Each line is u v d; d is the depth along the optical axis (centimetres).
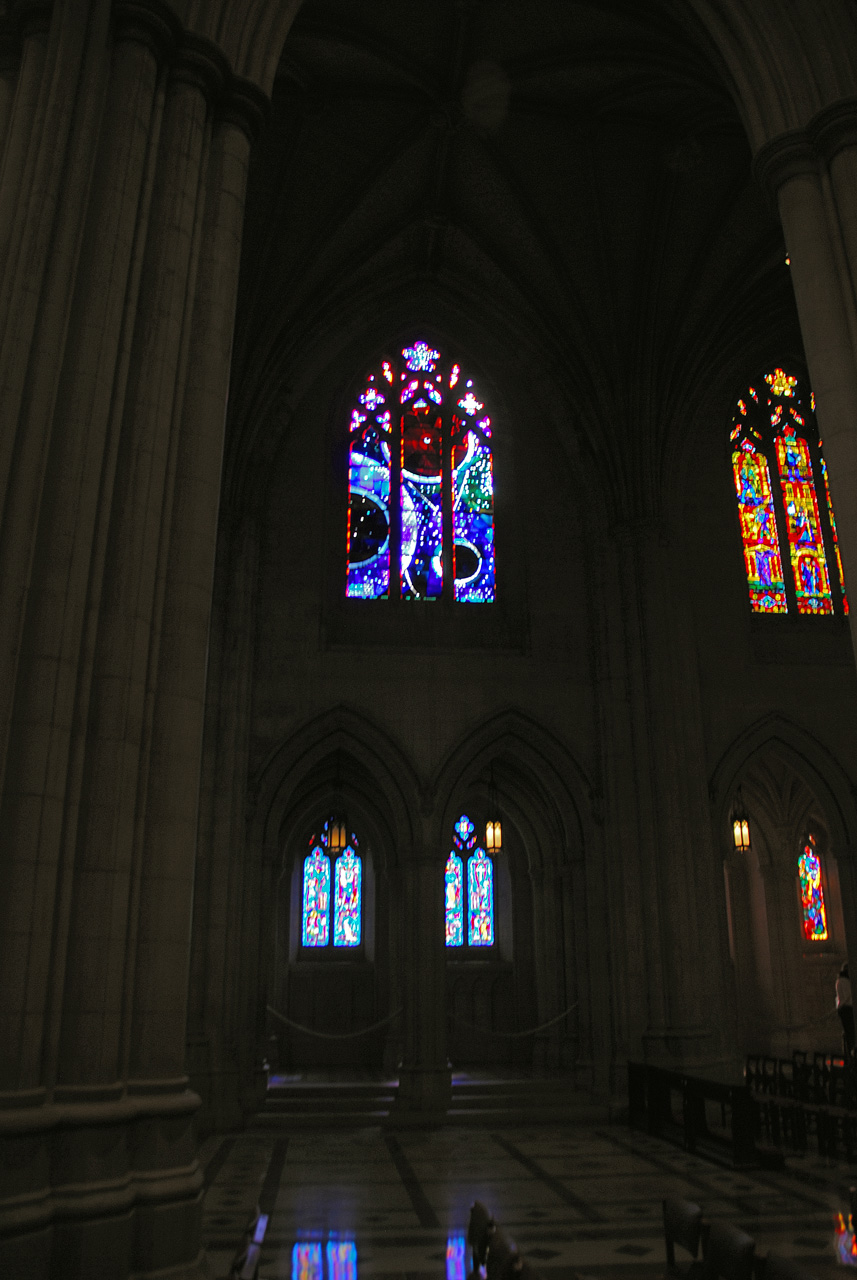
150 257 882
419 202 2080
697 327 2130
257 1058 1831
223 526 1955
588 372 2122
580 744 2011
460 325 2270
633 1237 977
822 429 1049
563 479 2198
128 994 728
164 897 763
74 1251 632
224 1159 1420
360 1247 947
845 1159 1386
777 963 2542
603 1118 1784
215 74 957
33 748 713
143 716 782
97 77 883
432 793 1941
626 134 1895
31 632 737
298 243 1989
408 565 2138
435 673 2019
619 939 1880
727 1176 1280
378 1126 1734
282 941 2455
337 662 1998
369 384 2239
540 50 1745
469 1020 2478
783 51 1159
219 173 957
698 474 2181
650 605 2002
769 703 2047
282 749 1934
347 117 1853
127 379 839
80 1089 679
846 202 1074
